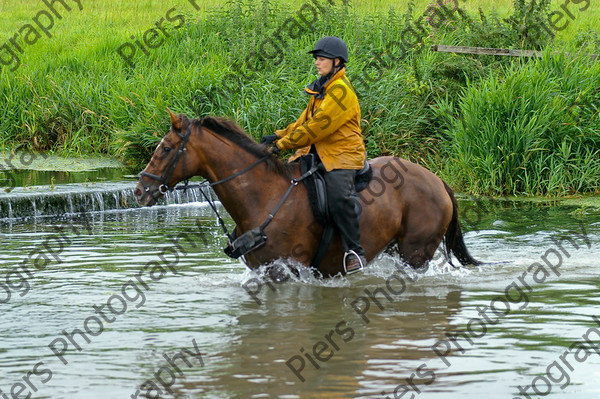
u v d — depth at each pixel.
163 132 22.23
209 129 9.91
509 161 19.19
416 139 21.94
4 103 25.58
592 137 19.45
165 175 9.75
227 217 16.88
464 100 20.30
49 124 24.80
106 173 21.50
